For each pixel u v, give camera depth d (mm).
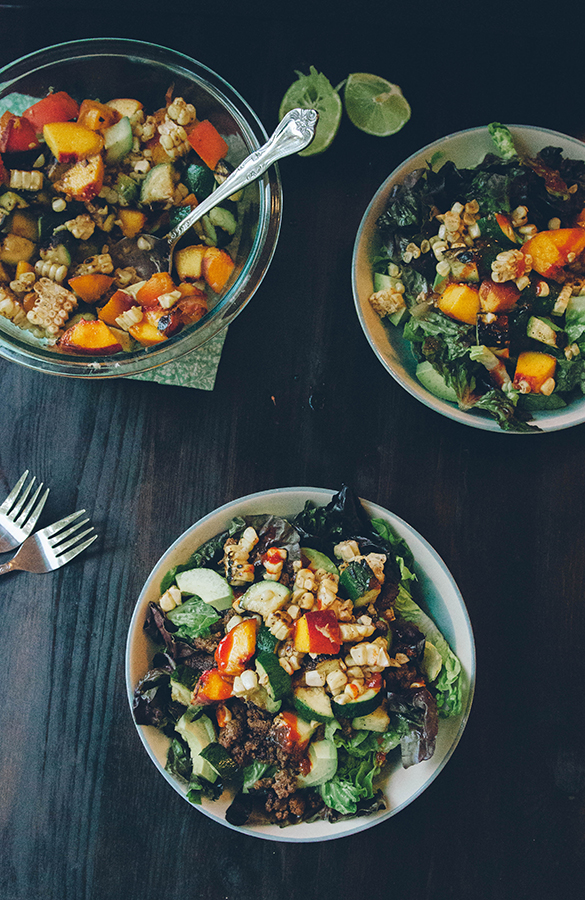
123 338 723
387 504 801
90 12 790
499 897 781
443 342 770
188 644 723
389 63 800
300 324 803
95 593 791
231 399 802
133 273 725
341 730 710
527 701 799
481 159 772
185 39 795
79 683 787
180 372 796
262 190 750
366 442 803
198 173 732
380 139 803
